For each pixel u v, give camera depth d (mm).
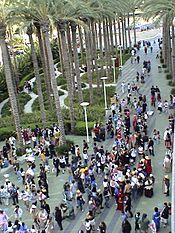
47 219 20328
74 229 20875
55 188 25438
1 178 27609
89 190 22891
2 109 45688
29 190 23688
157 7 36688
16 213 22078
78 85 38969
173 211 12648
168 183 22781
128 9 51906
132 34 90938
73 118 34781
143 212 21484
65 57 34125
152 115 36562
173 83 45531
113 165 23891
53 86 30781
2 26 29250
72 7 31000
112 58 54250
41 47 38719
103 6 42344
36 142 31891
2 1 29094
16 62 53531
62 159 27453
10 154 29297
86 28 32406
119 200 21781
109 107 40250
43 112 34750
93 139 32188
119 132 29844
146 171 23844
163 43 57188
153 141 29672
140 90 45531
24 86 53344
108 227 20703
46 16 29844
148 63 53250
